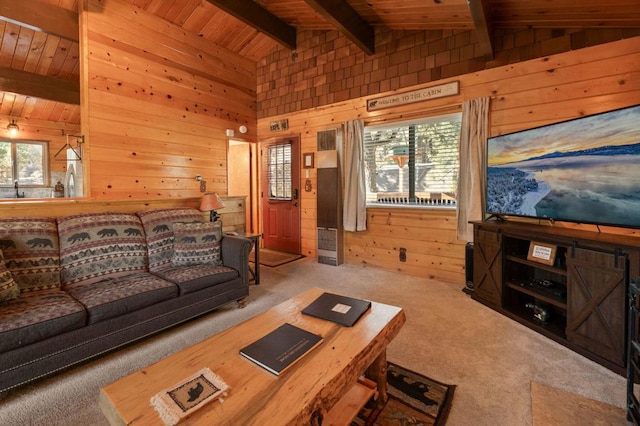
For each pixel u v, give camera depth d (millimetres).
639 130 1875
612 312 1877
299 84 4902
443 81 3551
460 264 3572
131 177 3824
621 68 2607
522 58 3059
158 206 3451
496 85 3209
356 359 1296
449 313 2752
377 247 4234
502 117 3182
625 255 1818
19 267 2186
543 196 2477
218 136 4836
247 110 5309
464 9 2969
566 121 2291
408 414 1544
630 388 1460
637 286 1447
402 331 2412
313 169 4832
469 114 3326
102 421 1525
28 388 1758
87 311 1942
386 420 1508
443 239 3680
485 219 3172
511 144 2760
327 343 1395
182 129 4352
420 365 1958
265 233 5582
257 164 5586
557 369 1901
